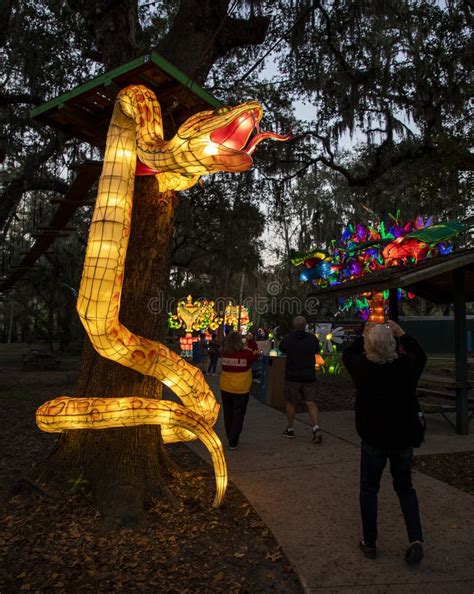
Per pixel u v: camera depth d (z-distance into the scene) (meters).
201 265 29.89
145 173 3.65
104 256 3.05
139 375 4.34
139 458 4.24
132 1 5.20
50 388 13.52
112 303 3.09
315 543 3.45
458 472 5.08
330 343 23.80
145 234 4.45
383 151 15.26
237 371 6.25
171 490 4.41
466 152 11.62
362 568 3.09
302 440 6.63
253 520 3.93
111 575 3.09
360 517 3.90
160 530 3.70
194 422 3.65
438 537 3.50
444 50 13.25
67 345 30.67
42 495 4.17
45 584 2.98
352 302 17.41
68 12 11.67
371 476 3.27
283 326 22.95
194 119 2.84
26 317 47.03
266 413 8.91
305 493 4.47
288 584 3.01
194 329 28.78
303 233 31.52
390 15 12.02
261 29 5.50
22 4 11.78
